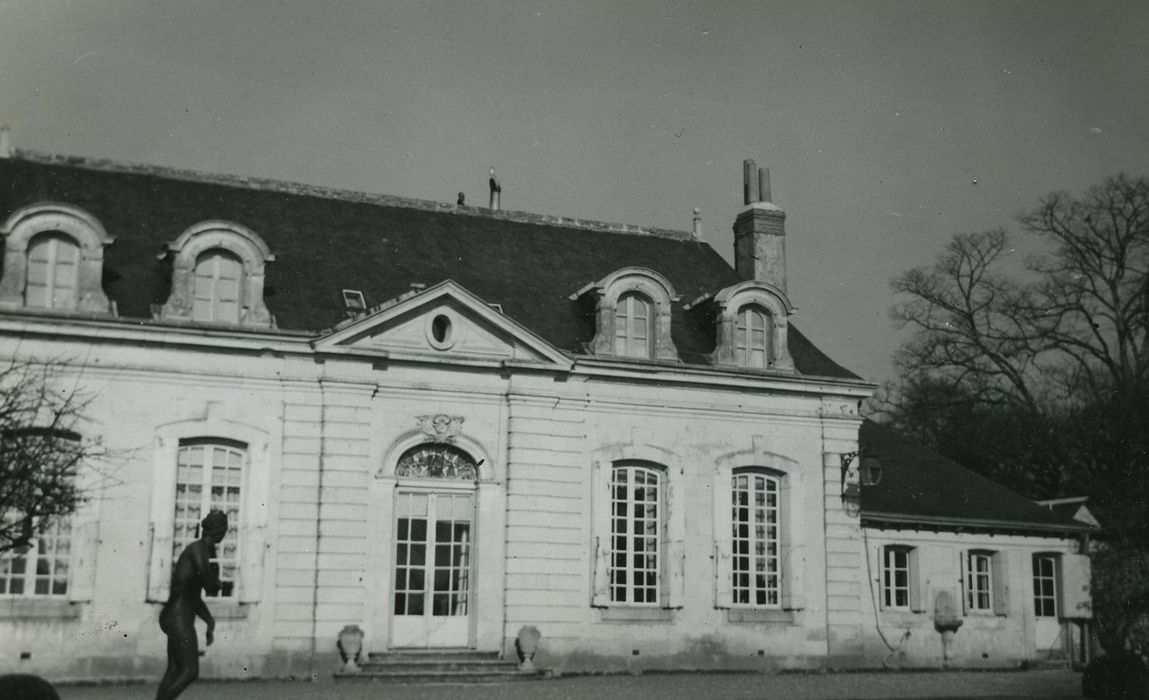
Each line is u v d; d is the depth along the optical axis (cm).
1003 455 4059
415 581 2389
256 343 2278
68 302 2208
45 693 1369
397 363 2389
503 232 2856
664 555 2562
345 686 2105
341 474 2320
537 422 2481
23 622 2105
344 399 2339
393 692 2005
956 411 4231
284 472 2289
